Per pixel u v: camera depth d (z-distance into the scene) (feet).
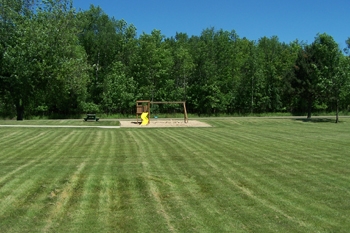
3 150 46.42
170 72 170.81
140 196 25.08
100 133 70.28
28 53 103.24
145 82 162.81
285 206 22.84
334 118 135.03
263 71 176.35
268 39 224.74
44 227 19.53
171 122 111.14
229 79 170.60
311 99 137.28
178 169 34.12
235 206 22.86
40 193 25.79
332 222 20.06
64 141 56.18
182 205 23.08
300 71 136.26
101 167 35.06
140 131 77.05
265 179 29.99
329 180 29.63
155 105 163.84
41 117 153.79
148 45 160.86
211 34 183.73
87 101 162.40
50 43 107.45
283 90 152.05
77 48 141.18
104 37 168.14
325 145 51.80
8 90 111.34
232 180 29.68
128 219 20.66
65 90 116.57
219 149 47.65
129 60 171.12
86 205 23.16
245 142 55.83
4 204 23.35
